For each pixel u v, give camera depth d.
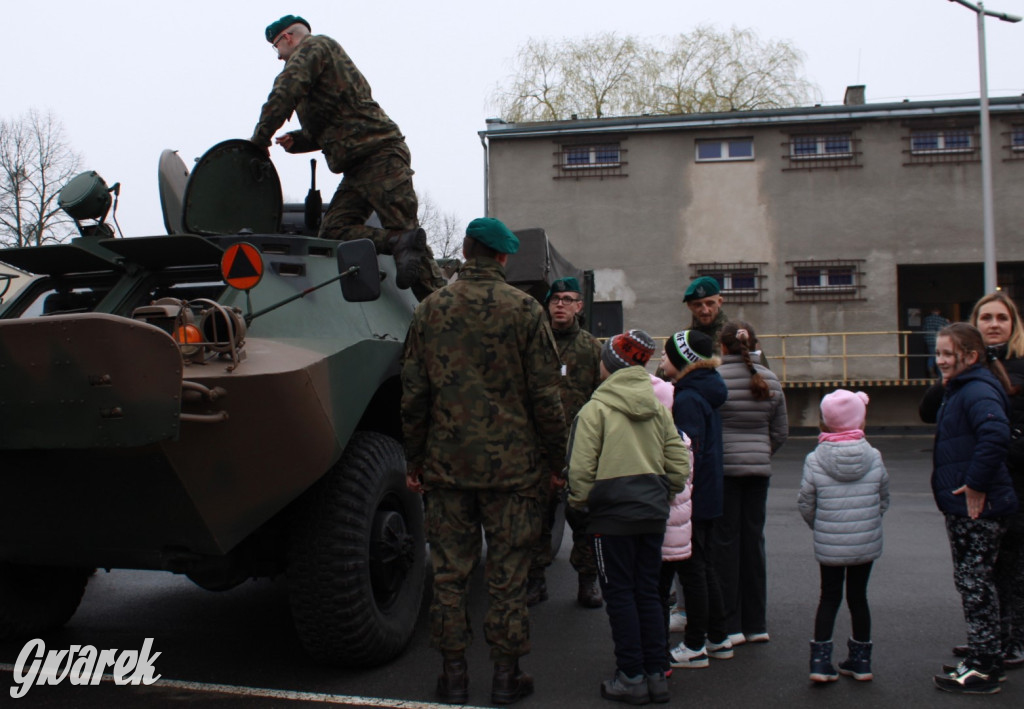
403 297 5.32
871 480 3.91
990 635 3.82
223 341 3.36
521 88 29.59
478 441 3.63
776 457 15.29
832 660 4.30
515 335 3.67
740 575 4.59
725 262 21.97
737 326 4.54
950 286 23.12
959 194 21.52
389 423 4.90
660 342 22.02
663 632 3.81
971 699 3.78
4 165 26.23
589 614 5.19
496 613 3.68
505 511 3.67
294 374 3.33
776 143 21.92
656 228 22.16
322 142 5.29
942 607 5.22
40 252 4.21
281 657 4.38
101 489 3.35
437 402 3.69
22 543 3.74
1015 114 21.34
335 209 5.38
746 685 3.96
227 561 3.88
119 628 4.93
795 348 21.83
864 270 21.67
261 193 4.97
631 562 3.77
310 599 3.86
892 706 3.71
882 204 21.69
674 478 3.81
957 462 3.83
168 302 3.49
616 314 22.22
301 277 4.27
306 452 3.50
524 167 22.50
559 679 4.06
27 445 3.05
